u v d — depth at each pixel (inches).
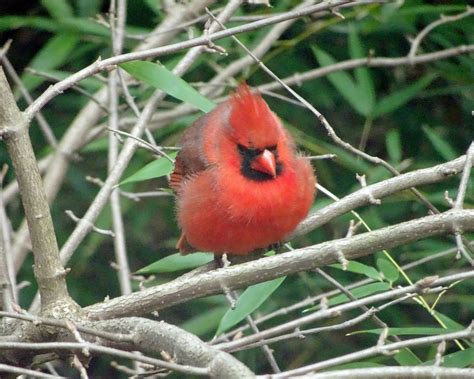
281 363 394.3
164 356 175.9
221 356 174.1
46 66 359.6
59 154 346.9
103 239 392.5
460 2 385.1
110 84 318.3
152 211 416.2
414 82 399.2
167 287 212.5
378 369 164.6
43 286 216.4
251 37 382.9
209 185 250.1
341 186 390.9
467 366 222.5
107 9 427.8
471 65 371.2
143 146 284.7
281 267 210.5
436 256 281.0
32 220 215.5
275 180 246.7
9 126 213.0
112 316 212.7
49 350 194.4
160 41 341.7
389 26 378.0
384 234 213.0
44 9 433.7
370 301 187.8
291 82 350.9
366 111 347.3
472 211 214.1
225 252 259.6
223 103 265.4
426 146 401.4
